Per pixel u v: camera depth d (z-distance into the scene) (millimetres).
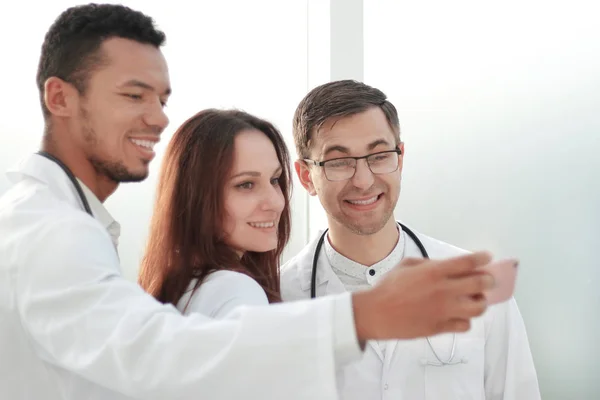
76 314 722
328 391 608
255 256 1311
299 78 2295
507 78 2223
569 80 2178
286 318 631
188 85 2117
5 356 845
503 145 2207
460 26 2270
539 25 2213
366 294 613
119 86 967
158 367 654
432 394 1508
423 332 579
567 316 2135
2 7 1854
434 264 580
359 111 1525
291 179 1336
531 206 2178
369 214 1554
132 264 2004
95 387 878
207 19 2156
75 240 769
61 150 989
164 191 1194
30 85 1867
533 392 1576
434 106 2273
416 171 2273
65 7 1908
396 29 2330
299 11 2305
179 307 1081
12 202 877
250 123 1241
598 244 2121
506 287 631
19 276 784
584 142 2156
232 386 633
